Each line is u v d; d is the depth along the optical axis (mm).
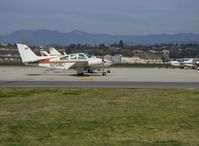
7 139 13344
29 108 20984
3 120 17188
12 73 64250
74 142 12992
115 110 20359
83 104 22672
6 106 21766
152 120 17406
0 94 27969
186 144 12891
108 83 39125
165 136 14109
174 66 125750
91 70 60625
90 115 18688
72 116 18375
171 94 28203
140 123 16672
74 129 15250
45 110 20250
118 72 73000
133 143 12945
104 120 17344
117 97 26281
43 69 86312
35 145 12516
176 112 19734
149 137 13922
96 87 33938
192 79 47844
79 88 32688
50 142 12953
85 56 58250
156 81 43031
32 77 51406
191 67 117375
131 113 19375
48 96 26797
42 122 16750
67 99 25125
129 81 42719
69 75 57969
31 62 60125
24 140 13219
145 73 68438
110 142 13039
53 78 49062
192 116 18531
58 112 19578
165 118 17938
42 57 59875
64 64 58594
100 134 14344
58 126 15836
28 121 16969
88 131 14875
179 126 16047
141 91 30250
